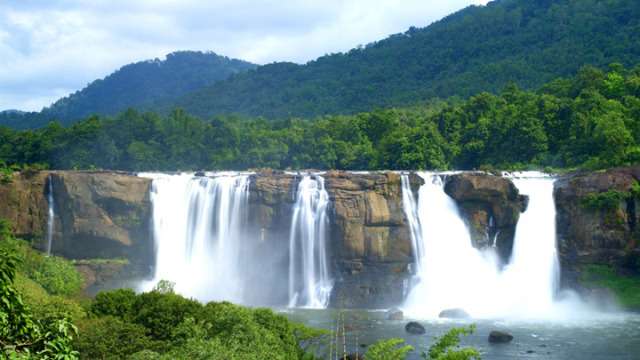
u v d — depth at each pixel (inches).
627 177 3796.8
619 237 3750.0
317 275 3816.4
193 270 3951.8
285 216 3895.2
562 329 3021.7
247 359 1585.9
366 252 3752.5
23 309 895.1
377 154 5290.4
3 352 845.8
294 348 2146.9
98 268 3850.9
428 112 6579.7
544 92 5713.6
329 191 3831.2
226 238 3954.2
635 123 4586.6
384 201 3821.4
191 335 1788.9
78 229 3863.2
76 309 2079.2
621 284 3688.5
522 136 4894.2
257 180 3934.5
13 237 3806.6
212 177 4010.8
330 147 5511.8
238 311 1910.7
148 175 4119.1
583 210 3818.9
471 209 3939.5
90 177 3912.4
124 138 5516.7
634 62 6638.8
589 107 4852.4
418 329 2918.3
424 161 5044.3
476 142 5098.4
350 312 3459.6
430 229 3885.3
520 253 3907.5
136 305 2113.7
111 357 1775.3
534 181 3973.9
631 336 2869.1
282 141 5713.6
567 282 3806.6
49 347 891.4
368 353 1782.7
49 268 3344.0
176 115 5989.2
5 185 3944.4
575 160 4589.1
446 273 3841.0
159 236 3978.8
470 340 2805.1
